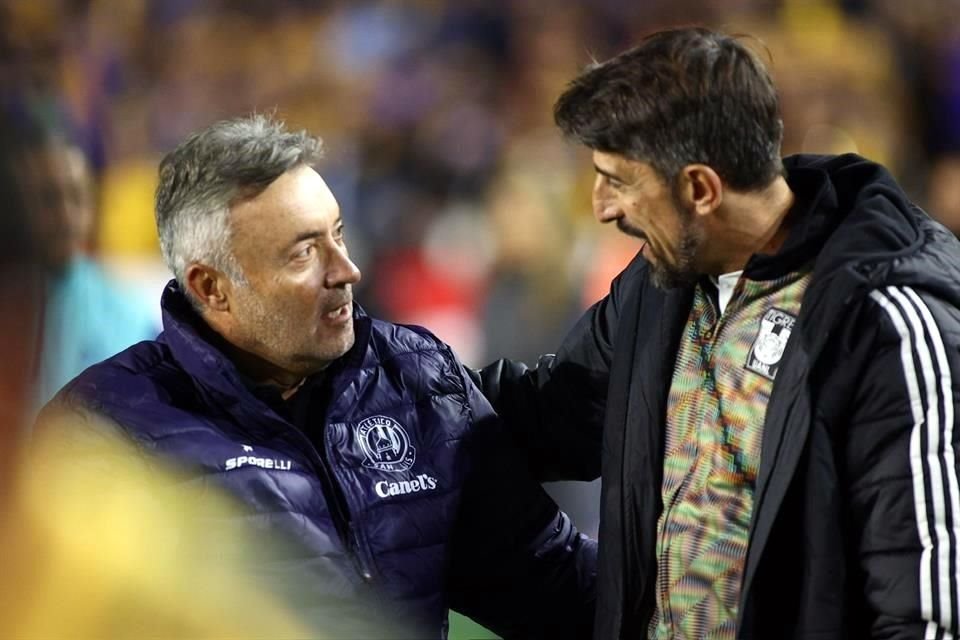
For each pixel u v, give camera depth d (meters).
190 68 32.03
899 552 6.22
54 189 3.51
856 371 6.41
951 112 28.20
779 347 6.77
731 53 6.70
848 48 29.88
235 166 7.35
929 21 30.78
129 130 29.47
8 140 3.05
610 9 33.69
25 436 3.13
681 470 7.09
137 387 7.46
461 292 24.17
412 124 30.80
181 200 7.45
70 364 9.15
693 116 6.58
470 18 33.47
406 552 7.62
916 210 7.07
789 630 6.65
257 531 7.23
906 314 6.33
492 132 29.86
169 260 7.64
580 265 20.48
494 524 8.12
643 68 6.69
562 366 8.26
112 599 5.39
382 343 8.09
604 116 6.73
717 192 6.69
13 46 6.34
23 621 3.64
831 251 6.56
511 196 20.78
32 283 3.06
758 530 6.52
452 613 11.11
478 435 8.09
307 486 7.43
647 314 7.41
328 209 7.54
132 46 32.00
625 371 7.43
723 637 6.86
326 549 7.39
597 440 8.25
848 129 26.34
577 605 8.34
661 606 7.17
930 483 6.16
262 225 7.38
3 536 3.53
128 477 7.09
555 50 32.62
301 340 7.54
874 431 6.35
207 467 7.23
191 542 7.09
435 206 26.70
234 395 7.38
